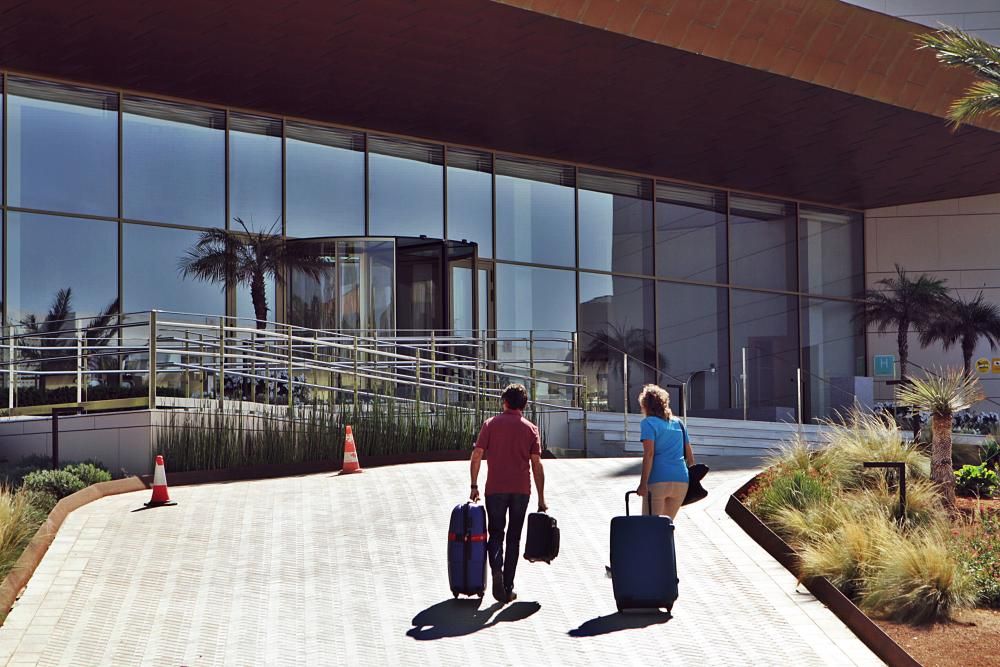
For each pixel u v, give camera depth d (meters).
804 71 20.86
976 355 32.53
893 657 6.93
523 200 26.95
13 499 10.28
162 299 21.42
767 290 31.59
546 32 18.36
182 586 8.74
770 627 7.66
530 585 8.79
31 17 17.23
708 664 6.91
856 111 23.06
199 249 21.95
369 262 22.61
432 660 7.01
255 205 22.81
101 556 9.64
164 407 15.34
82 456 14.66
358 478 13.96
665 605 7.95
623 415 21.91
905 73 22.09
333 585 8.78
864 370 33.62
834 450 12.23
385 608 8.18
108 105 21.12
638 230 28.94
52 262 20.17
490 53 19.30
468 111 22.94
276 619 7.92
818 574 8.40
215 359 19.94
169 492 13.07
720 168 28.30
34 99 20.27
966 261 33.16
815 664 6.93
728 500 11.20
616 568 7.98
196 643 7.40
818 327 32.69
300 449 15.90
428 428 17.36
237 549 9.91
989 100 15.92
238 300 22.34
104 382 20.25
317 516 11.30
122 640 7.47
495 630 7.63
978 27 22.64
